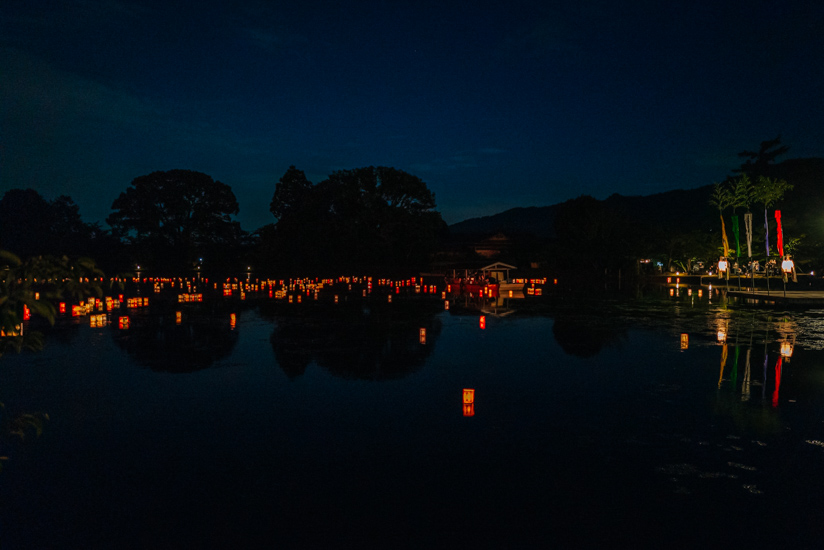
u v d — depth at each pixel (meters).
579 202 58.47
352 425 7.00
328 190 63.12
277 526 4.31
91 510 4.61
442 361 11.48
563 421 7.15
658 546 3.98
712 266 59.59
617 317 20.59
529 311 23.19
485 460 5.75
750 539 4.08
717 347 13.20
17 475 5.37
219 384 9.32
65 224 68.31
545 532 4.19
